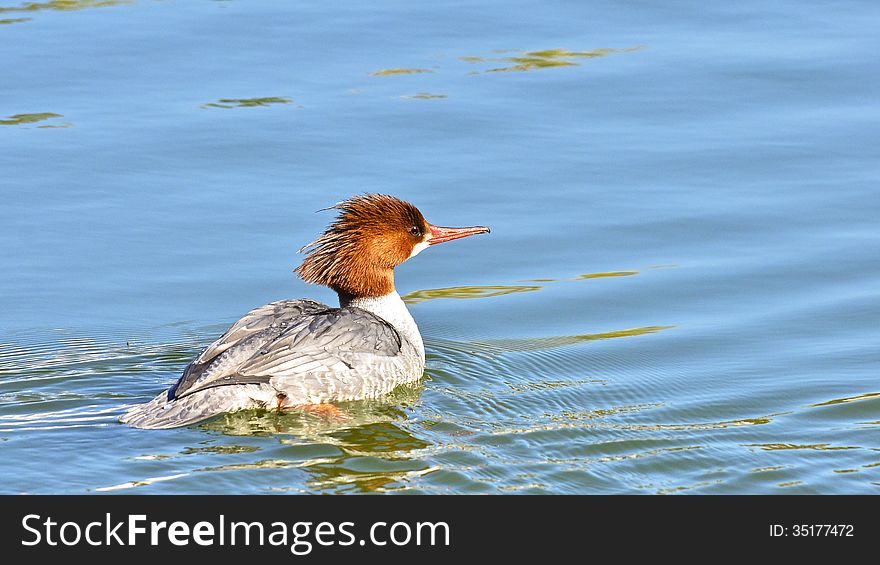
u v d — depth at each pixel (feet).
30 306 50.57
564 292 52.54
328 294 52.54
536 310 51.47
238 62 70.28
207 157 60.85
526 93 67.15
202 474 36.47
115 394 43.06
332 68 69.67
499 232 56.34
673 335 48.93
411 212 47.01
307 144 62.08
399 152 61.62
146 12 76.69
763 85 67.62
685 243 55.26
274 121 64.08
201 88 67.31
